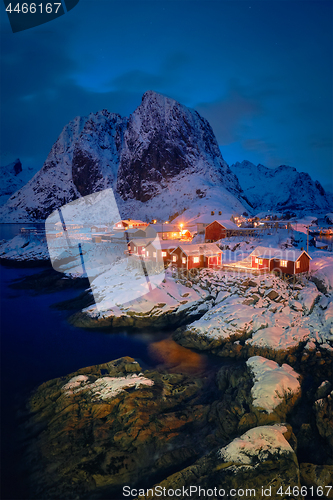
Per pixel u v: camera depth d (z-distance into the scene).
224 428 14.54
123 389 17.25
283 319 26.06
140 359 23.19
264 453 11.79
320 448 13.30
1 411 16.73
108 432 14.42
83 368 20.33
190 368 21.73
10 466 13.03
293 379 17.23
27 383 19.61
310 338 23.25
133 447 13.58
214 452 12.51
